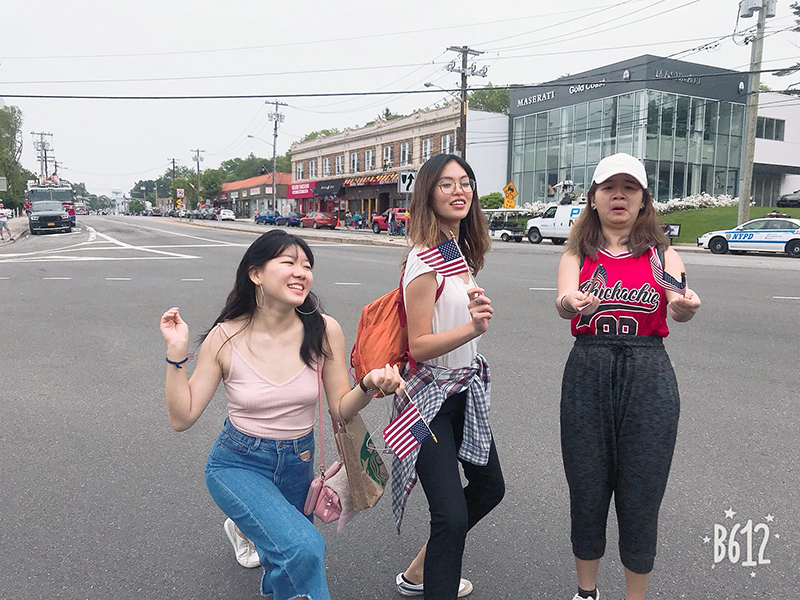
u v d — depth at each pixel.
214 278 13.41
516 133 45.97
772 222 21.67
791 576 2.91
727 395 5.54
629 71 37.69
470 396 2.52
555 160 43.19
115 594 2.79
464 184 2.46
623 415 2.36
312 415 2.55
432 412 2.44
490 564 3.04
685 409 5.19
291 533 2.15
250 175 122.56
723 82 39.78
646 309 2.33
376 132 52.12
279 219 51.78
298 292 2.36
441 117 45.62
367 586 2.87
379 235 36.62
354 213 52.22
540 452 4.36
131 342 7.59
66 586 2.84
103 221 59.62
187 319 8.93
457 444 2.61
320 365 2.51
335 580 2.92
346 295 10.95
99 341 7.64
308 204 63.50
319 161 60.84
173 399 2.31
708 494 3.71
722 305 9.95
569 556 3.11
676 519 3.43
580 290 2.40
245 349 2.43
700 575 2.92
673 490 3.76
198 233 34.22
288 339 2.47
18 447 4.45
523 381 5.99
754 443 4.46
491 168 46.41
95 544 3.19
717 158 40.69
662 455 2.33
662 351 2.39
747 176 26.12
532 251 22.75
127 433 4.73
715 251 23.03
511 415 5.07
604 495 2.47
